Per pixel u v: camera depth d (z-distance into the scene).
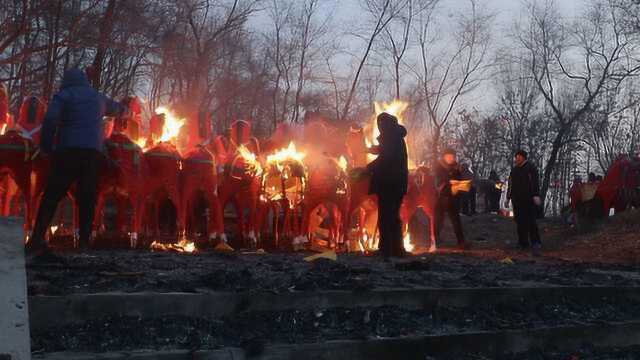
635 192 19.92
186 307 5.70
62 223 12.40
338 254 11.16
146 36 18.56
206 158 10.85
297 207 12.15
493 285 7.75
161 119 11.16
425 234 16.92
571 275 9.32
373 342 5.73
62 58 18.27
